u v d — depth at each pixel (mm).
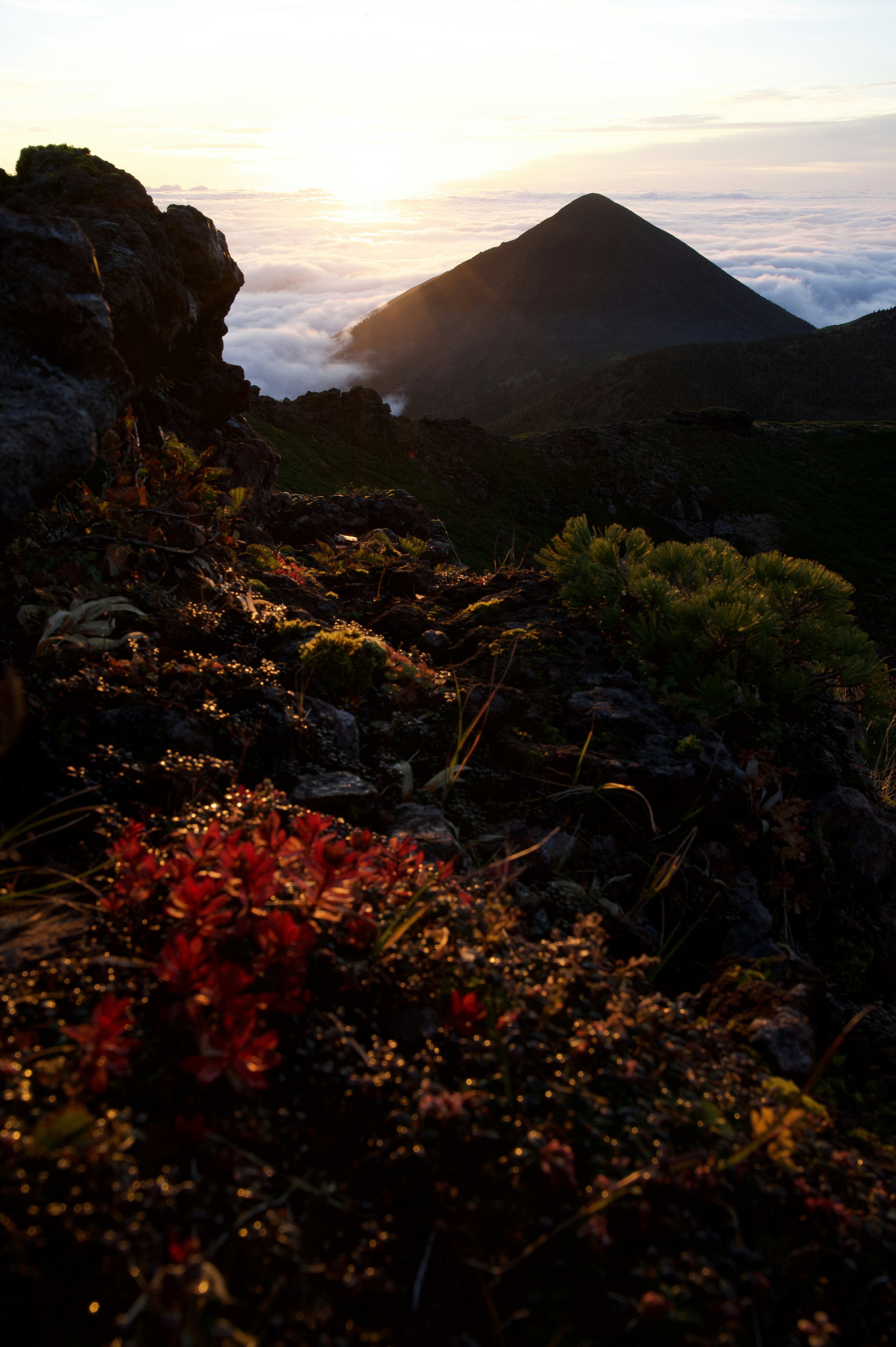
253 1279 1706
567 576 6090
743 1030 2961
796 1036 2904
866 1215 2176
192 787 3221
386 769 4188
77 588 4371
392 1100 2115
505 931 2863
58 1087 1918
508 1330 1752
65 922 2494
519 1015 2365
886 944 4348
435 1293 1798
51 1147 1666
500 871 3541
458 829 3912
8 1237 1588
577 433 102812
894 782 6293
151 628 4555
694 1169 2059
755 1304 1888
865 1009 2318
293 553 8320
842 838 4680
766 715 5219
